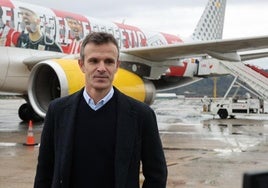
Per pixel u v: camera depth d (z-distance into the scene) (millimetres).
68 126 2203
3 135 10500
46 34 12281
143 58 11641
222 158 7496
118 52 2314
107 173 2180
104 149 2184
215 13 20391
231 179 5828
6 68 11148
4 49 11133
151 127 2314
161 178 2328
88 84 2232
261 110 18516
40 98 10250
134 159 2229
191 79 17656
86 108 2230
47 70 10188
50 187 2373
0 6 11195
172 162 7059
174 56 11680
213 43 10625
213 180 5754
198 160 7273
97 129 2199
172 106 33500
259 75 17391
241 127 13570
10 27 11312
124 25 15414
